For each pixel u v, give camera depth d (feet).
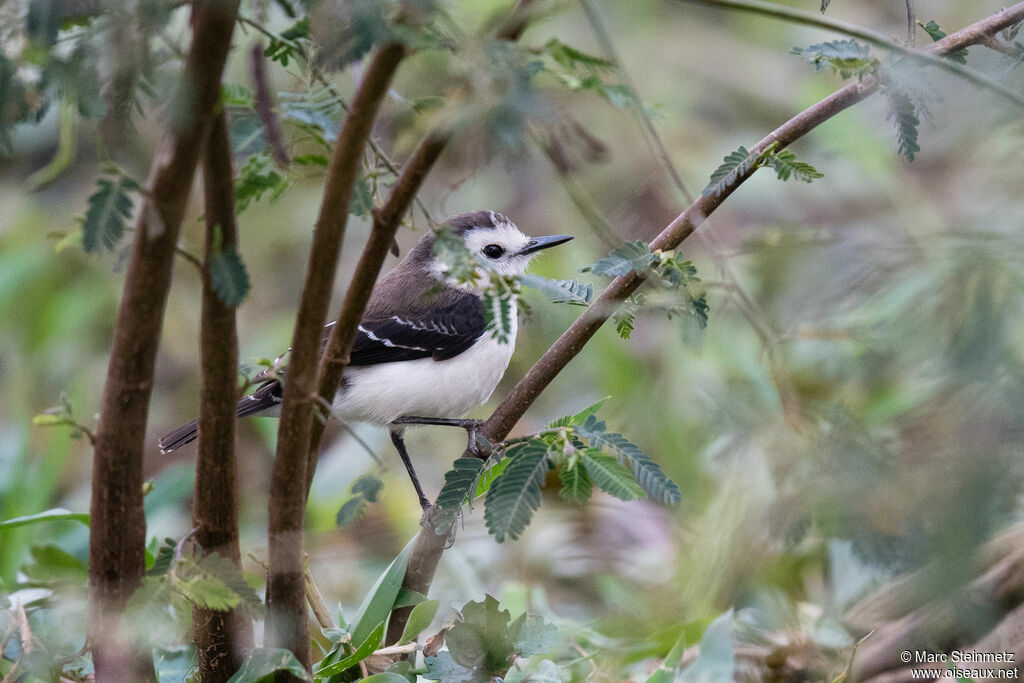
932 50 19.53
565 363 22.17
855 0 50.55
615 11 48.96
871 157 38.42
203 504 17.88
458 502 19.76
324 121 17.90
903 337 18.30
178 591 15.98
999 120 19.33
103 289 48.11
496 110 14.28
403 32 14.15
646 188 39.75
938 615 19.95
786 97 51.62
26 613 23.45
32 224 47.44
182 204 15.25
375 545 38.86
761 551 28.09
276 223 50.80
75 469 43.27
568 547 36.81
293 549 18.15
